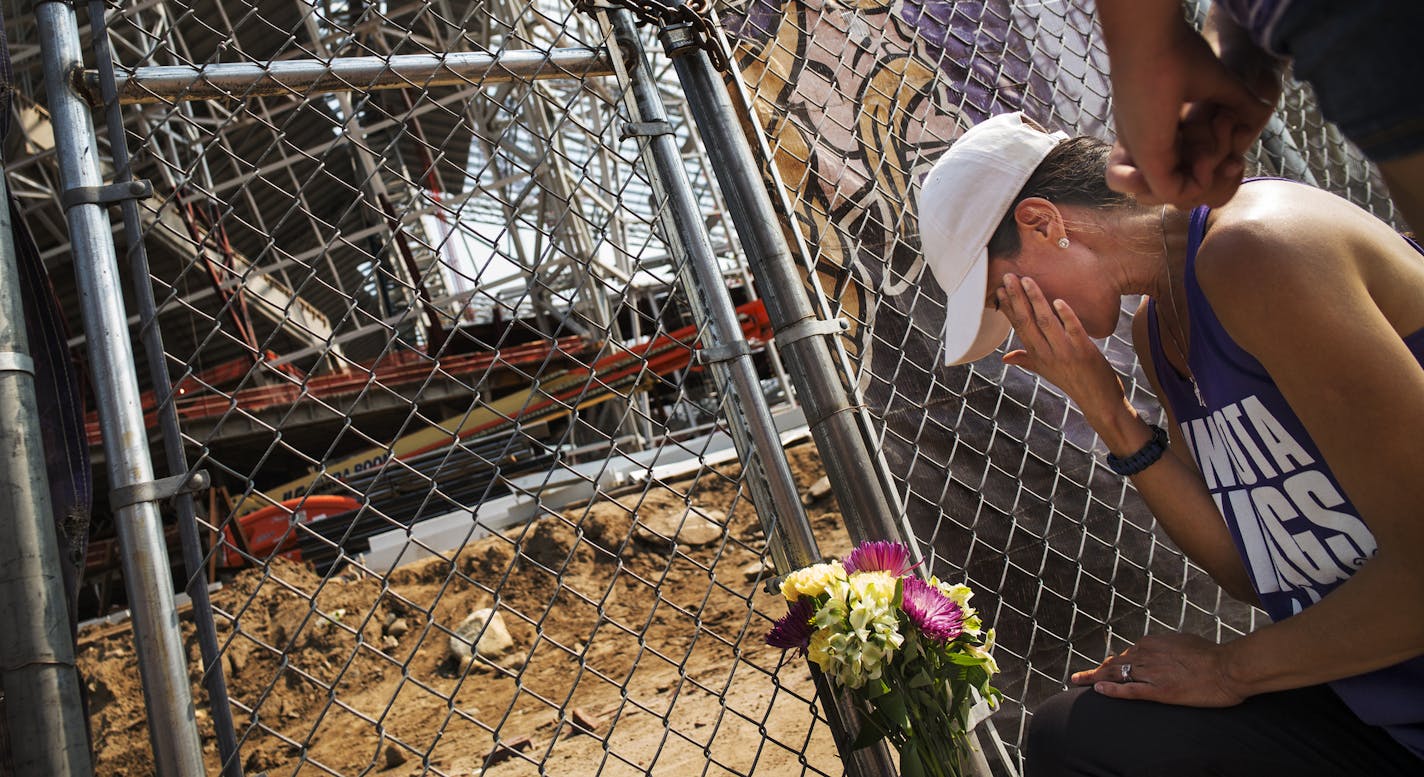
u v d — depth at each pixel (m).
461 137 21.86
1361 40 0.77
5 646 1.26
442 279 20.73
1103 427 1.58
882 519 1.76
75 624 1.43
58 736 1.25
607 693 6.23
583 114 17.38
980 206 1.47
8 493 1.29
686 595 8.55
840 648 1.44
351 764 6.31
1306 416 1.13
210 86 1.54
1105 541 2.16
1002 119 1.51
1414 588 1.12
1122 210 1.41
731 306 1.77
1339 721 1.34
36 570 1.28
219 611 1.39
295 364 24.23
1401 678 1.26
